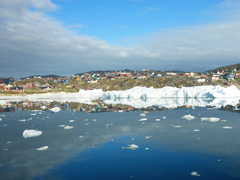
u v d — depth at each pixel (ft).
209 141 72.59
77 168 52.11
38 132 87.25
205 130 89.40
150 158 58.03
